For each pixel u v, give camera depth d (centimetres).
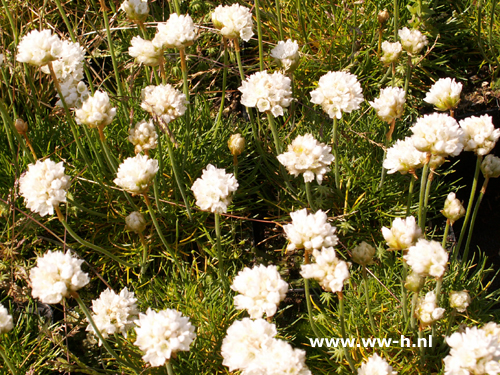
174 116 30
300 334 31
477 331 21
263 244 35
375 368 23
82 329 32
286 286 22
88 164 31
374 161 36
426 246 23
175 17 30
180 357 29
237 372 28
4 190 34
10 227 32
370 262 25
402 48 35
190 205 34
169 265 34
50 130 36
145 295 32
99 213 33
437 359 28
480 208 39
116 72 34
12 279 31
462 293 26
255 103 29
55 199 26
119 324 26
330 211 35
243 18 31
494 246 37
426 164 27
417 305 26
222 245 34
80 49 32
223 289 32
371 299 31
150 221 34
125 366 29
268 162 37
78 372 30
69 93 31
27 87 38
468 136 27
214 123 38
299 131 37
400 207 35
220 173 26
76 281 23
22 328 31
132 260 34
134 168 27
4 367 29
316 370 29
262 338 22
